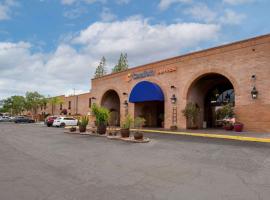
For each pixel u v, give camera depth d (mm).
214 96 29594
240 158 11062
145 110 34656
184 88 27312
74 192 6809
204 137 19422
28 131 30234
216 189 7012
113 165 10242
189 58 27031
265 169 9117
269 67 20812
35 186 7344
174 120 28125
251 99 21719
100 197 6426
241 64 22594
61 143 17812
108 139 20219
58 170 9398
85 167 9906
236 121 22672
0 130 32125
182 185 7426
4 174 8750
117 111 41469
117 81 36781
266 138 17188
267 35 21125
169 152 13070
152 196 6504
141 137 18312
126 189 7094
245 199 6234
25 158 11844
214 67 24656
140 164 10359
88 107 55750
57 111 69562
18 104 84938
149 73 31578
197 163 10312
